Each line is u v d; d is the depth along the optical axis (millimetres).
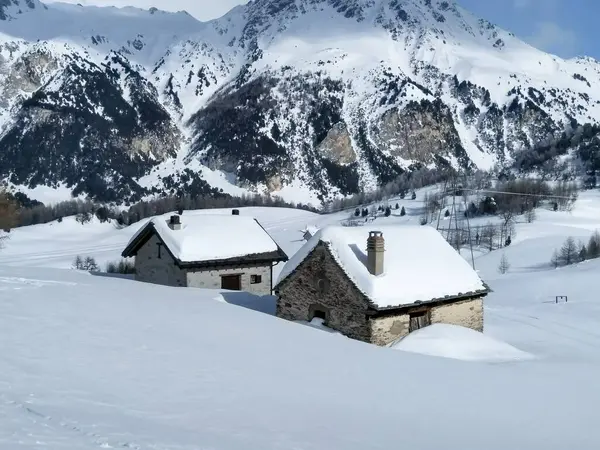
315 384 18766
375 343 29891
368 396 18016
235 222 50906
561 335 42156
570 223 154375
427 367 23500
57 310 27031
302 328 29891
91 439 10633
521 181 199875
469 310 34750
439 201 190125
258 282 49094
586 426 17219
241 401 15773
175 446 11047
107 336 22234
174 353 20656
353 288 30375
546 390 21391
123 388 15516
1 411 11711
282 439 12805
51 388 14469
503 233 135500
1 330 21234
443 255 35375
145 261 49094
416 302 31031
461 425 16016
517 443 14836
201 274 46250
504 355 30391
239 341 24500
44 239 147875
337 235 32500
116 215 197000
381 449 13000
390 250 33469
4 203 141500
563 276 81250
